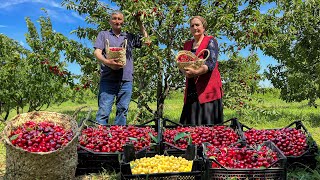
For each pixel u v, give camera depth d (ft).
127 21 14.42
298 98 22.65
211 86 10.86
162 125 10.81
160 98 17.51
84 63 16.61
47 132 8.14
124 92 12.59
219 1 15.52
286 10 18.53
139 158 8.54
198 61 10.23
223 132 9.86
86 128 10.32
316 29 20.26
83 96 25.73
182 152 9.00
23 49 20.83
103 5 17.65
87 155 8.77
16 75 19.70
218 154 7.86
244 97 17.99
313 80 21.39
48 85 20.35
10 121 8.55
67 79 16.48
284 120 20.35
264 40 16.62
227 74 17.43
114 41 12.47
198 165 7.35
